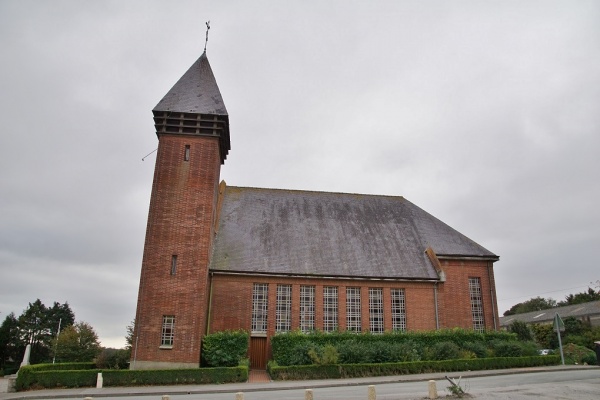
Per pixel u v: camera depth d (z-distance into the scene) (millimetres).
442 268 31188
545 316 63969
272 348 25875
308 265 29344
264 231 31094
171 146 27016
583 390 15484
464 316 30312
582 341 41281
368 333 26781
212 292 27469
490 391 15477
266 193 34531
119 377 20781
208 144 27312
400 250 31922
